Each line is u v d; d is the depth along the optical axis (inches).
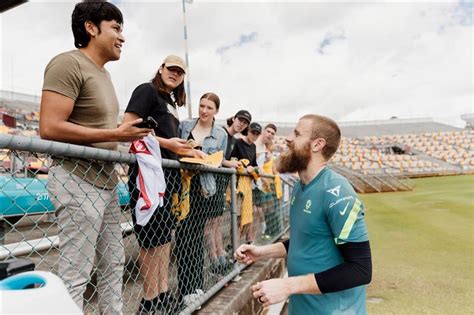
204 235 96.4
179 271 80.1
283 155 64.3
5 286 24.5
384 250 199.9
